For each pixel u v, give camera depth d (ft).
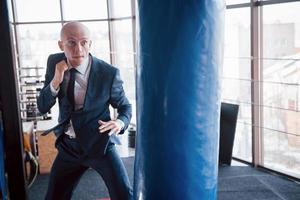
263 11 12.49
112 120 5.41
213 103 2.60
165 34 2.43
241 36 13.26
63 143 5.65
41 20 18.15
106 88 5.43
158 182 2.62
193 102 2.50
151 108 2.58
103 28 18.49
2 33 3.74
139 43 2.62
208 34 2.46
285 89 12.28
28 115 13.29
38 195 11.18
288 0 11.63
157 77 2.51
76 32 4.85
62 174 5.75
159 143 2.57
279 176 12.38
